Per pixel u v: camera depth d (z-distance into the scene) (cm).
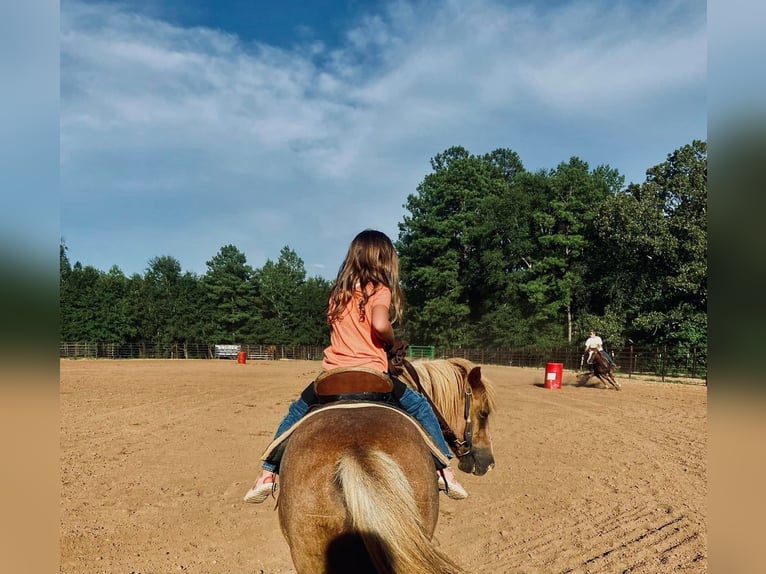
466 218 5594
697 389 2162
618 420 1336
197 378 2500
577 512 647
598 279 4553
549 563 503
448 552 535
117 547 538
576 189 4941
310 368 3606
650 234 3506
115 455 912
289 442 277
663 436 1128
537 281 4869
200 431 1131
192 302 6950
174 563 507
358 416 275
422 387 407
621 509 655
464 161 5888
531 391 2055
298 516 238
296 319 7188
